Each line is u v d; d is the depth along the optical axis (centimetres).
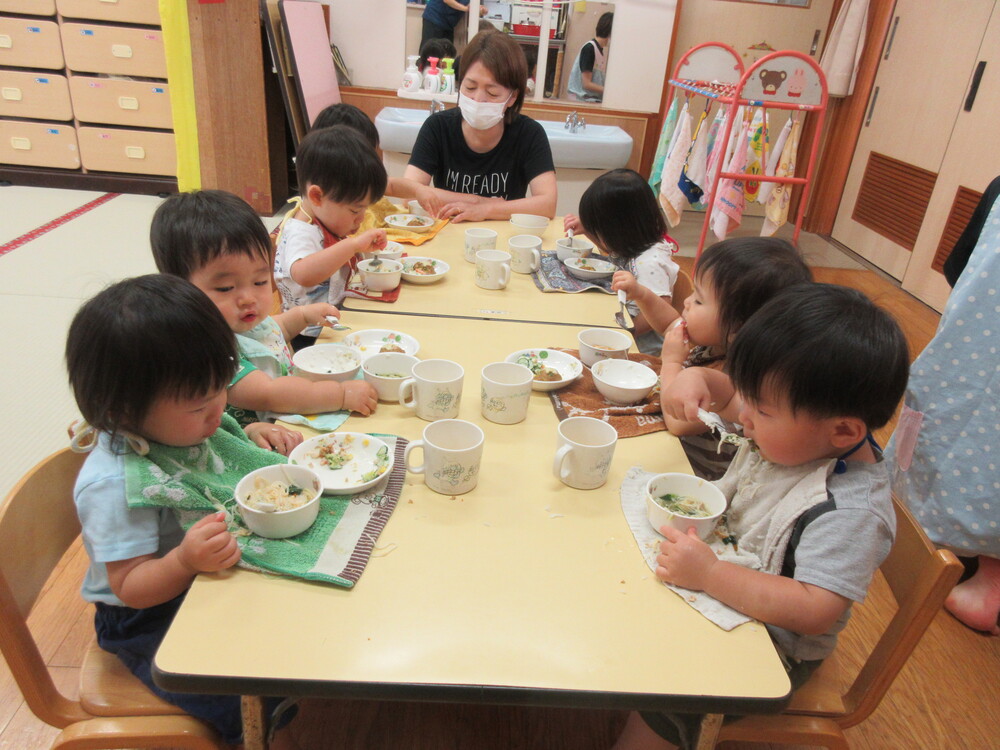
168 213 119
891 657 93
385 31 443
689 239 492
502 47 232
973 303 165
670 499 100
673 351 136
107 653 100
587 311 171
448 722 145
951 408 172
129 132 442
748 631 81
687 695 72
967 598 181
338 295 180
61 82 428
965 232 203
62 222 395
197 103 409
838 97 493
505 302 173
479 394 128
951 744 149
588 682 72
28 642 86
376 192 181
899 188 438
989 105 362
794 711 99
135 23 416
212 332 87
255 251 123
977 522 174
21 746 133
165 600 85
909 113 432
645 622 81
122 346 82
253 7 388
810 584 84
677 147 381
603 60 449
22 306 293
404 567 85
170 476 91
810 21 471
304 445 103
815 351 82
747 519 98
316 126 246
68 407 232
